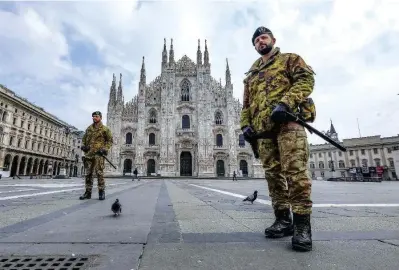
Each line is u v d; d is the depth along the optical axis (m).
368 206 5.61
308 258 2.07
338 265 1.90
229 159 51.97
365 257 2.08
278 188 3.07
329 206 5.60
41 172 60.34
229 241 2.62
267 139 3.25
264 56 3.42
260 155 3.37
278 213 3.00
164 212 4.66
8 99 48.25
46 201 6.32
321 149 83.62
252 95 3.35
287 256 2.13
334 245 2.45
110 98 52.81
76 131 79.31
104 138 7.26
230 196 8.52
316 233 2.95
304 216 2.41
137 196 8.31
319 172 83.44
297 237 2.33
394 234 2.89
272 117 2.68
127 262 1.97
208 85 55.31
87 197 7.05
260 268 1.84
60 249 2.30
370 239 2.67
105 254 2.16
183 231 3.06
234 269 1.83
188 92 56.22
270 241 2.63
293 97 2.71
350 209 5.08
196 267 1.86
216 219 3.93
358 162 74.81
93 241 2.58
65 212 4.54
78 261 2.00
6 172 47.09
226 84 56.00
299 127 2.79
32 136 56.03
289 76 3.09
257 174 51.78
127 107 53.44
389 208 5.24
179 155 52.09
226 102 55.38
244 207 5.47
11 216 4.05
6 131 47.75
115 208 4.15
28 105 53.75
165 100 53.53
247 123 3.44
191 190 12.12
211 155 51.50
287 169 2.67
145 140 52.06
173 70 55.44
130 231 3.04
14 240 2.60
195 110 54.38
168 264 1.92
